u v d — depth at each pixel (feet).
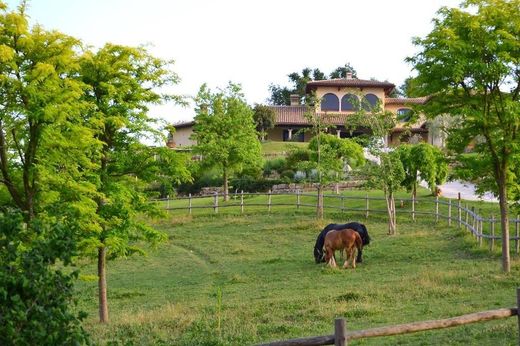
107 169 63.72
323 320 50.47
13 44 50.16
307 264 90.02
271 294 67.46
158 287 82.33
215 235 118.62
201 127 162.61
